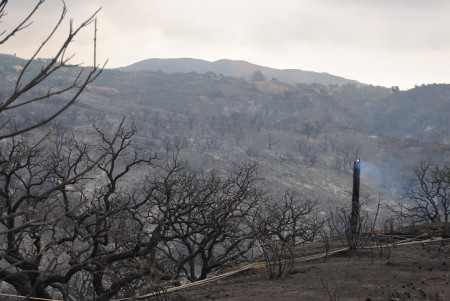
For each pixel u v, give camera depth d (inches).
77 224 648.4
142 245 708.7
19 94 74.6
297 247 707.4
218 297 388.8
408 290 364.8
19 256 531.2
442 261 473.4
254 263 542.9
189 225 901.2
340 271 447.8
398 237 657.6
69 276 619.5
